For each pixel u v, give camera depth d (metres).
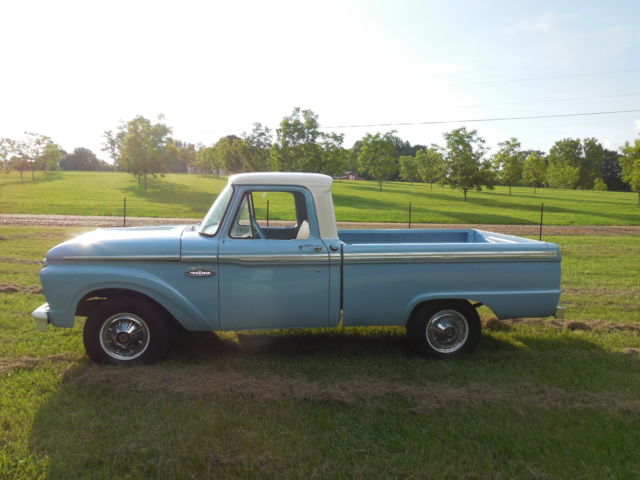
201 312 4.66
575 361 5.04
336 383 4.37
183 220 25.06
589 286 9.35
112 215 27.16
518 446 3.34
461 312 5.04
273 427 3.51
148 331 4.63
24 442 3.26
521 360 5.05
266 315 4.73
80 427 3.47
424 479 2.96
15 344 5.20
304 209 5.25
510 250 4.94
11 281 8.45
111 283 4.54
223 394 4.03
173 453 3.14
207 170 104.38
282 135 43.09
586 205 42.94
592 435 3.54
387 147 62.12
